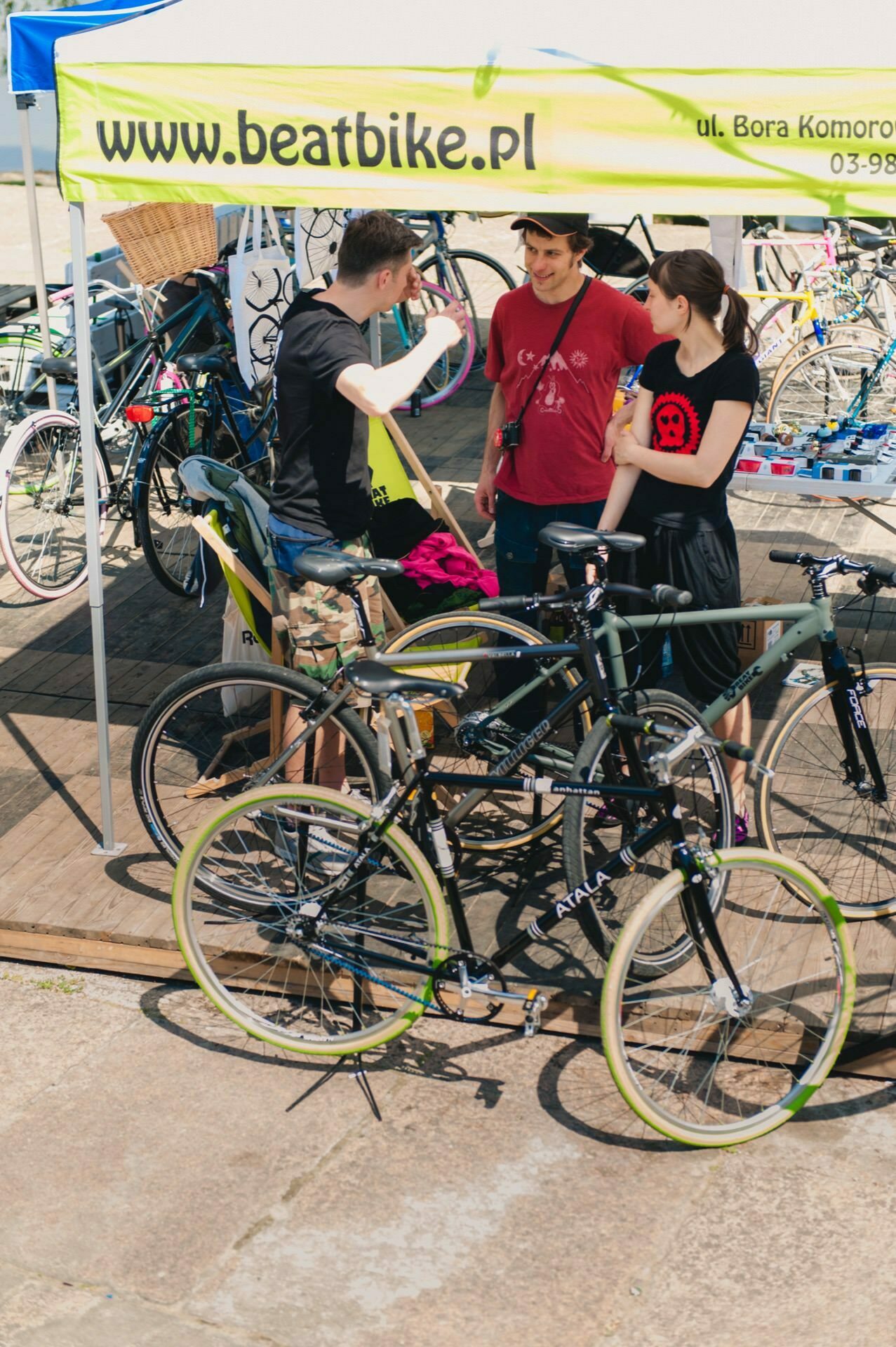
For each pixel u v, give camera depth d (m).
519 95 3.44
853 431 5.40
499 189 3.52
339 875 3.67
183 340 7.31
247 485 4.57
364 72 3.50
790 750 4.35
